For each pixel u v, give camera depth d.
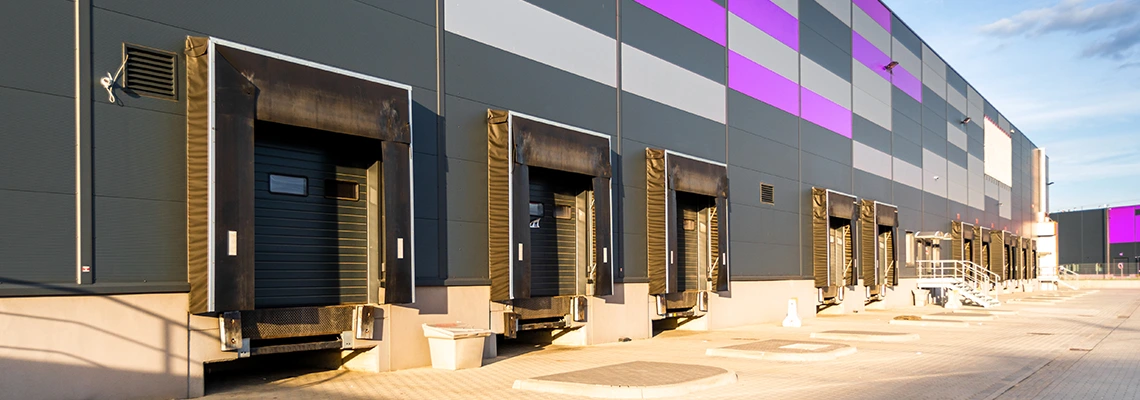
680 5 21.06
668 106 20.22
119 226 9.47
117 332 9.28
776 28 25.98
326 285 12.09
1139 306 36.88
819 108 28.64
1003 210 56.19
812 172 27.80
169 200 9.98
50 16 9.09
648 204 19.09
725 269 21.62
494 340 14.63
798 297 26.44
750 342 17.08
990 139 53.59
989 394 10.58
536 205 16.25
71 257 9.05
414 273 13.03
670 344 17.34
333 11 12.25
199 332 10.02
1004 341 18.62
